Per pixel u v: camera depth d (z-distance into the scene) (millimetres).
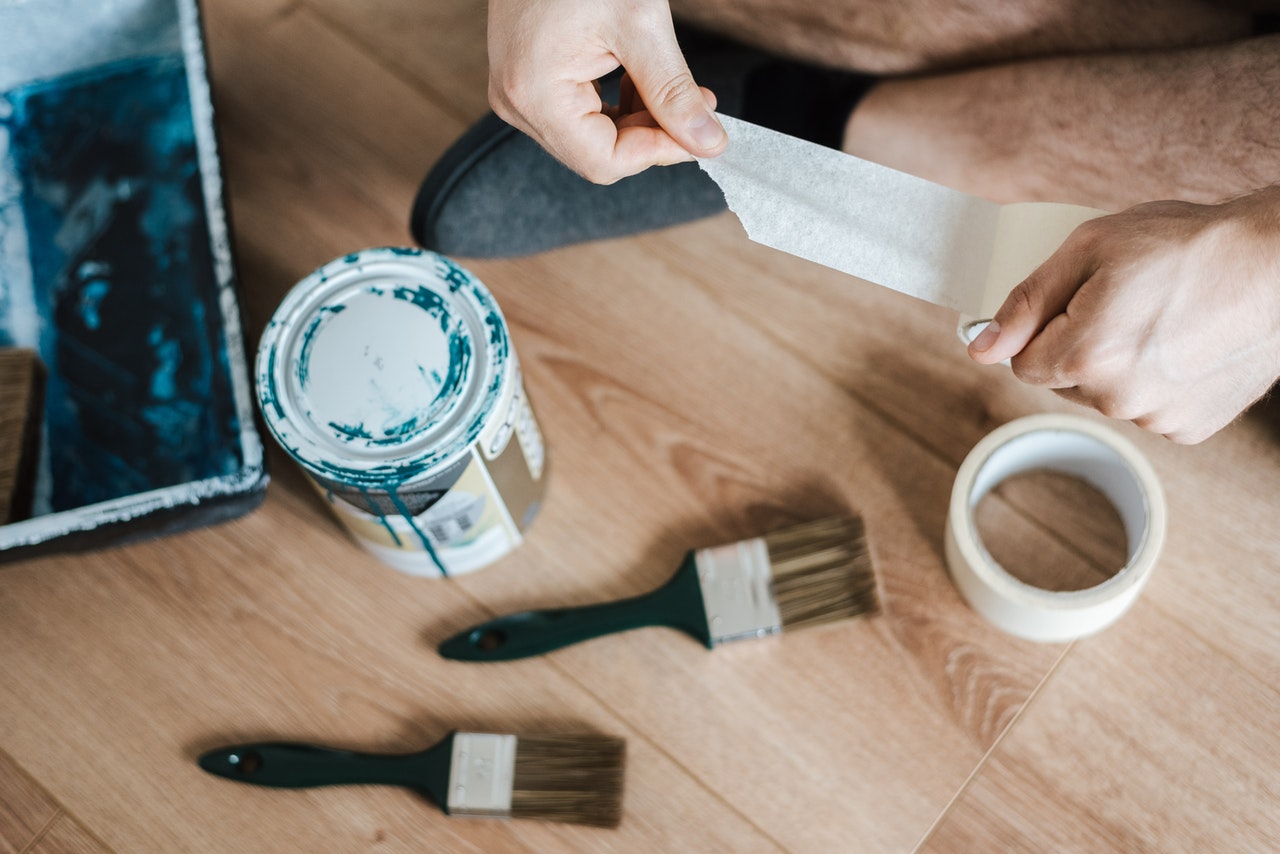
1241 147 691
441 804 738
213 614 829
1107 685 777
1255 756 752
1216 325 562
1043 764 759
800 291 900
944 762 762
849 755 767
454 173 803
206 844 764
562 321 902
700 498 846
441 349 672
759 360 882
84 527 703
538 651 782
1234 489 822
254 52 1005
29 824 773
